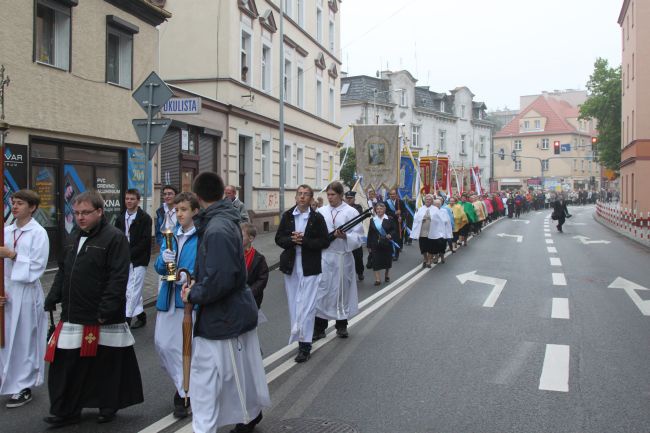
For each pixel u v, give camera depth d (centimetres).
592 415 530
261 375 481
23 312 577
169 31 2305
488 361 701
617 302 1078
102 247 508
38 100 1283
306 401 570
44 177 1326
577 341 793
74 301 506
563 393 588
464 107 6894
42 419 532
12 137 1217
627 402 562
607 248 2117
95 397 513
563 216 2927
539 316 957
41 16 1315
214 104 2144
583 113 5428
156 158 1780
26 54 1247
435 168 2886
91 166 1488
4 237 584
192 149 2042
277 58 2750
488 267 1585
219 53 2270
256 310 468
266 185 2689
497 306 1042
